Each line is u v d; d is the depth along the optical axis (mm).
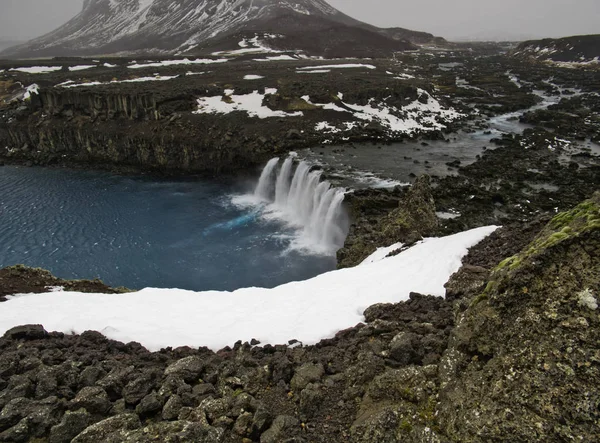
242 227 32969
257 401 7402
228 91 58406
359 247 21656
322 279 14797
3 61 113688
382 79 69875
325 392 7418
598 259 5480
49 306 13031
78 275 26734
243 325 11102
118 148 48594
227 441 6547
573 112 53656
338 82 63812
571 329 5164
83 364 8930
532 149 38094
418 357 7633
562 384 4891
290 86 58906
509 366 5426
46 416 7059
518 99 63531
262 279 25641
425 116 53562
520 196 26562
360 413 6633
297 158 36969
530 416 4883
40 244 30562
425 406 6070
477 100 64500
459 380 6008
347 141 42344
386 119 49938
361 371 7605
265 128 45562
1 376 8477
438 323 8977
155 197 40031
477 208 25062
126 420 6848
